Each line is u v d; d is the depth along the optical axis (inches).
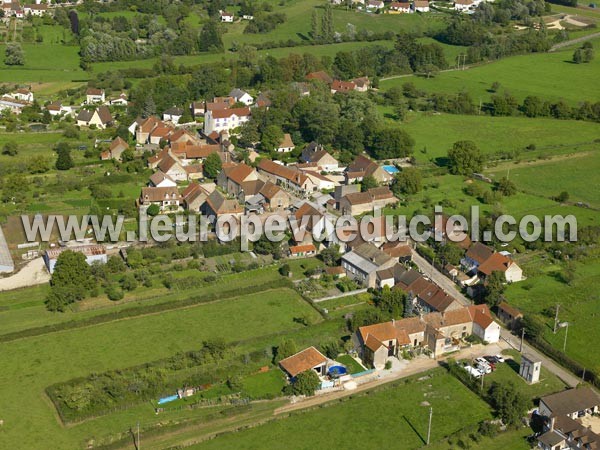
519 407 5994.1
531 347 7111.2
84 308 7578.7
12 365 6633.9
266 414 6082.7
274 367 6668.3
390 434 5851.4
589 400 6122.1
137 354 6811.0
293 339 7007.9
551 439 5698.8
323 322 7332.7
